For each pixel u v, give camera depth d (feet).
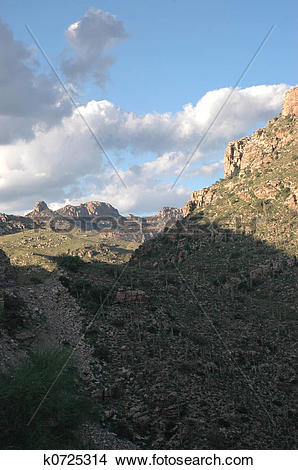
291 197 624.59
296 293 419.33
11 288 274.77
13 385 113.80
